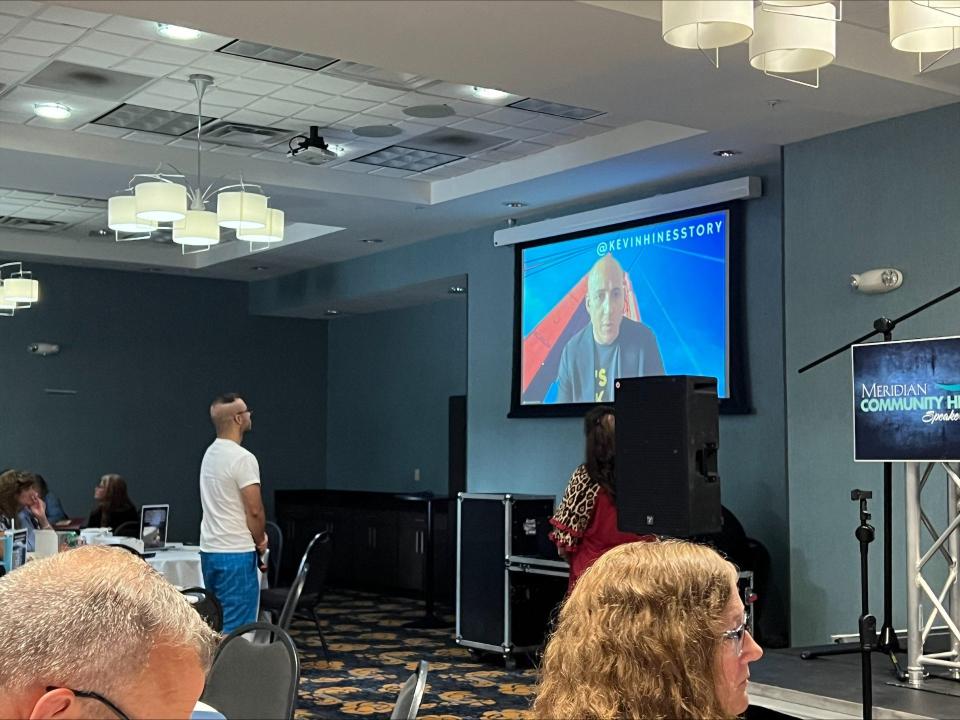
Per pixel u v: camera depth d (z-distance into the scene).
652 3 4.66
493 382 9.87
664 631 1.26
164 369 12.98
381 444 13.10
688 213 8.07
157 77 6.67
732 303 7.73
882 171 6.25
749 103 5.91
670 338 8.16
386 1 4.45
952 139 5.93
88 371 12.49
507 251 9.78
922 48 3.38
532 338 9.34
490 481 9.84
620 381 5.48
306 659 8.05
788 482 6.66
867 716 3.83
